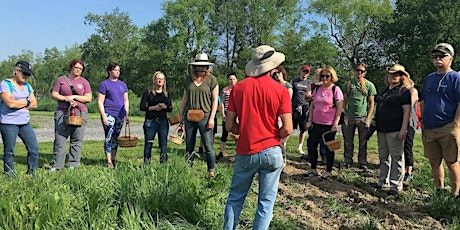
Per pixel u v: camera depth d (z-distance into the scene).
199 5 59.59
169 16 59.66
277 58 4.45
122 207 4.91
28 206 4.48
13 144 7.12
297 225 5.29
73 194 5.27
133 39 80.38
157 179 5.69
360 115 8.91
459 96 6.02
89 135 16.67
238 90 4.46
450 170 6.31
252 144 4.30
